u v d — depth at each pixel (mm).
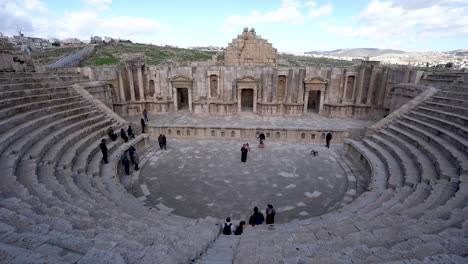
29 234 5691
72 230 6586
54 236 5871
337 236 8148
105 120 22656
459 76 22828
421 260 5258
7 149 12703
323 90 33219
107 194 12945
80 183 13375
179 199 15242
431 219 8453
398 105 27609
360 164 19766
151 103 35562
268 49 36594
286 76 32688
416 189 12359
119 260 4926
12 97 17703
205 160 20984
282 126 26484
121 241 6520
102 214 9031
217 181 17391
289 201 15039
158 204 14727
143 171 19047
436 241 6453
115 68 33094
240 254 7371
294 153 22594
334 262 5789
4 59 23219
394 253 5949
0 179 9914
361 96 33062
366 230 8391
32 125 15844
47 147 14969
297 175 18312
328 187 16672
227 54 36812
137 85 35594
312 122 30469
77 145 17016
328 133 23953
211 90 34531
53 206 8453
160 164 20281
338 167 19766
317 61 100062
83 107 22250
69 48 94938
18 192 9016
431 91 22891
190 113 35250
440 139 16531
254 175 18266
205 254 7590
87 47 94062
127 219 9383
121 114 34062
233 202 14914
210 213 13891
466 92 20344
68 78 27406
